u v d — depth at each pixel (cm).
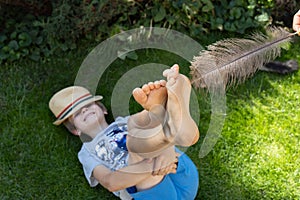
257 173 286
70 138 302
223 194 278
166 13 340
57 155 296
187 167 256
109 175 249
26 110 314
